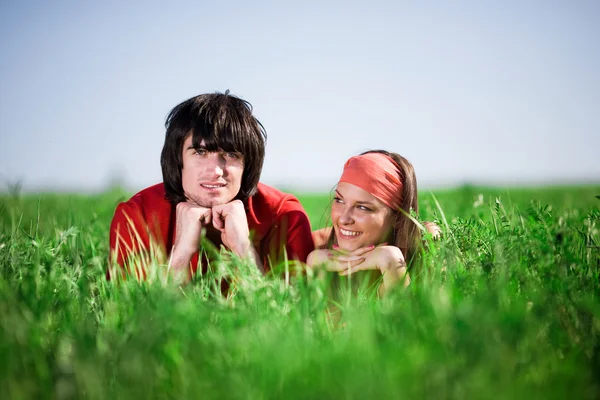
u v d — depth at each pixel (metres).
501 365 1.81
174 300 2.20
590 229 3.21
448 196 7.49
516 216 3.38
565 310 2.26
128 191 6.87
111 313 2.43
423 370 1.71
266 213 3.61
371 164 3.28
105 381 1.84
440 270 2.72
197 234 3.25
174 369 1.92
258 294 2.50
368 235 3.29
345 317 2.38
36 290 2.45
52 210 4.77
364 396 1.64
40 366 1.91
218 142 3.24
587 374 1.83
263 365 1.83
